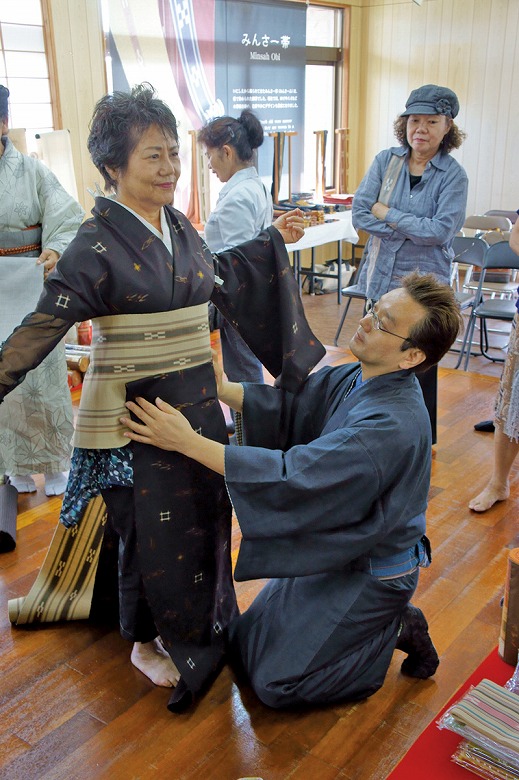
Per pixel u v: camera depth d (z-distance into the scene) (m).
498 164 7.36
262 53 6.46
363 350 1.66
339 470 1.57
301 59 6.93
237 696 1.84
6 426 2.70
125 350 1.56
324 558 1.63
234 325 1.88
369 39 7.83
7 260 2.55
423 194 2.83
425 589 2.27
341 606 1.70
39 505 2.78
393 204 2.88
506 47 7.00
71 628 2.11
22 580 2.32
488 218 5.81
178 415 1.59
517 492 2.87
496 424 2.67
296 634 1.74
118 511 1.71
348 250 8.17
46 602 2.09
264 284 1.85
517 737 1.44
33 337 1.47
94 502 1.95
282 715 1.78
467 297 4.89
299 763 1.63
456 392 3.94
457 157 7.61
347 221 6.18
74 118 5.13
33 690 1.86
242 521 1.60
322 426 1.88
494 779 1.44
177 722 1.75
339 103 7.89
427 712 1.79
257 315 1.88
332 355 4.56
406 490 1.62
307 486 1.57
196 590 1.76
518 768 1.43
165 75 5.63
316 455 1.58
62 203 2.56
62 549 2.07
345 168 7.91
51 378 2.69
